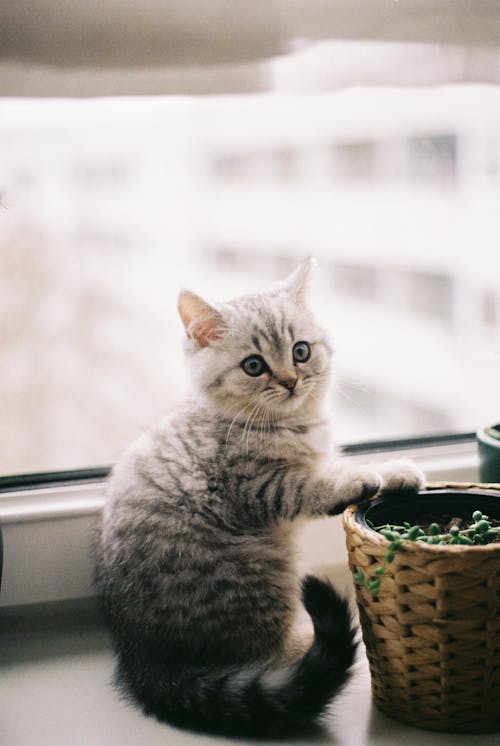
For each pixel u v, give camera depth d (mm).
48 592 1254
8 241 1434
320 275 1588
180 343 1338
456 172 1561
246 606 1106
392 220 1650
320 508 1116
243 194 1610
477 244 1569
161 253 1568
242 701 968
